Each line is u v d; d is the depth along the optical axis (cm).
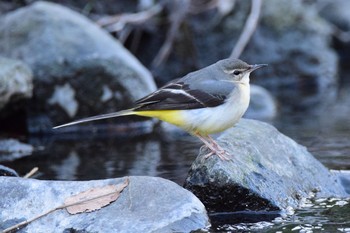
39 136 1566
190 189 979
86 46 1614
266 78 2180
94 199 905
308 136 1502
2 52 1619
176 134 1568
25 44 1617
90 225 871
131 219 873
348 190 1106
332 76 2253
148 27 2038
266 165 1036
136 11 2041
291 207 999
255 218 959
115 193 910
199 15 2078
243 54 2156
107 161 1309
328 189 1092
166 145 1448
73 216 890
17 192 930
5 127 1559
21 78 1497
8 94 1466
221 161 980
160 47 2053
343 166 1221
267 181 1003
